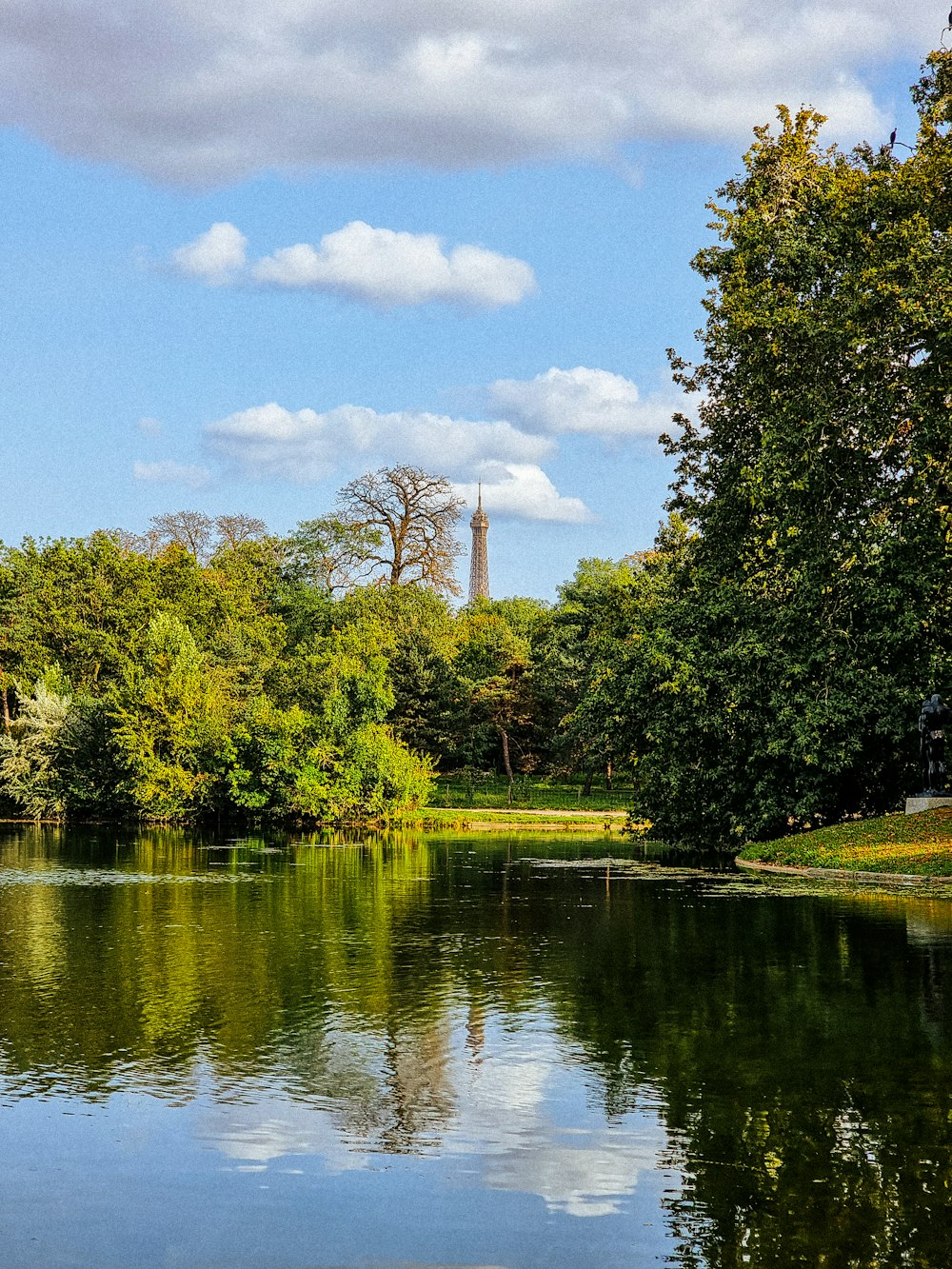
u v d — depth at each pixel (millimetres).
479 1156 9000
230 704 61375
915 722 32656
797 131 37750
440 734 76750
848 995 14211
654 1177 8539
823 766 32156
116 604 75188
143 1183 8500
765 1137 9297
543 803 72562
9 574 76062
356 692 58594
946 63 32531
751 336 33938
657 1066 11219
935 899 23359
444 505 92188
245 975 15844
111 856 38062
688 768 35812
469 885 27562
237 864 34438
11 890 26812
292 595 90000
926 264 30047
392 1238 7621
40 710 63750
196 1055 11742
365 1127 9625
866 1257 7297
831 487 32875
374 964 16609
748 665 33125
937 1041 12047
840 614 33250
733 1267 7188
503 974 15820
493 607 118188
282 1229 7754
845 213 33125
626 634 54000
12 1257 7352
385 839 48188
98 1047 12023
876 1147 9055
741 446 36688
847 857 29172
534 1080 10859
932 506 30672
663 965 16297
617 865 33562
